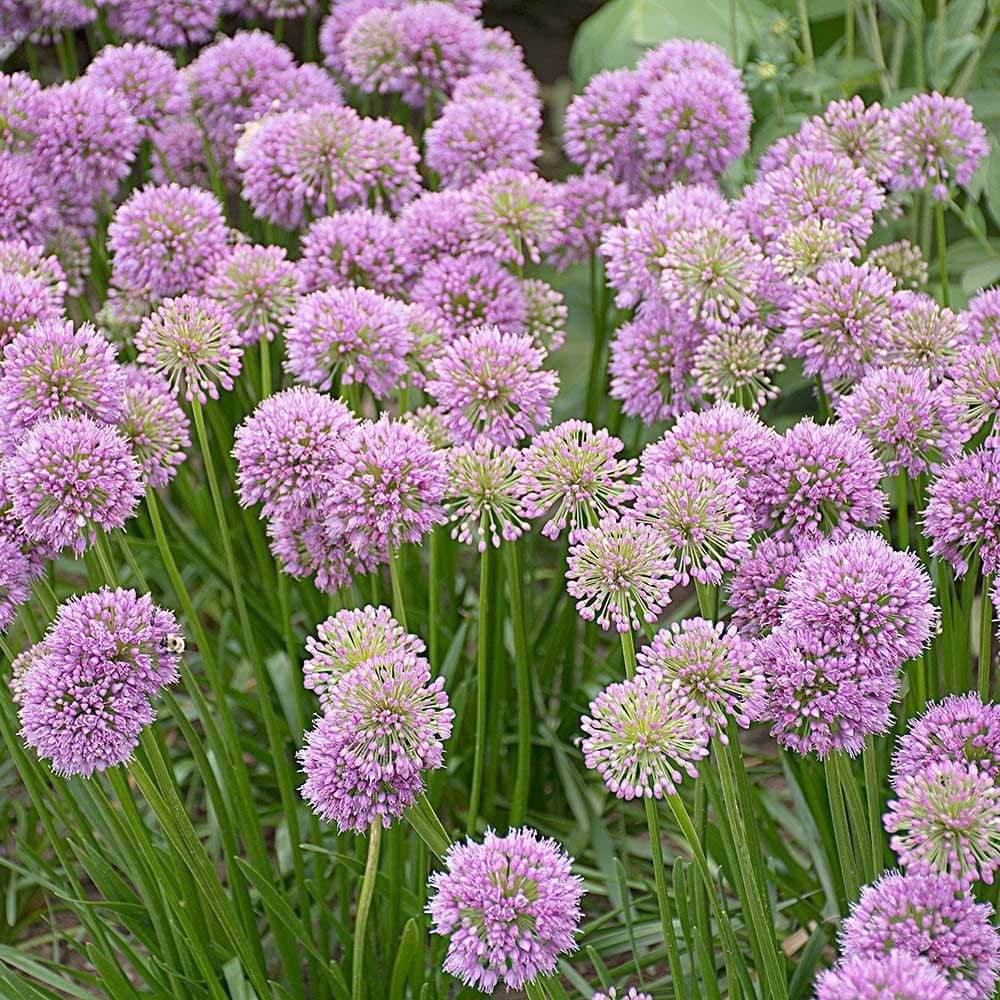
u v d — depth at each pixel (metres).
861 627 1.23
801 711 1.24
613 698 1.23
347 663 1.26
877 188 1.44
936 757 1.25
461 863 1.22
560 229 1.56
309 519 1.38
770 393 1.41
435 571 1.43
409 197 1.56
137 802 1.56
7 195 1.52
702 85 1.54
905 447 1.32
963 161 1.45
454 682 1.56
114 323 1.52
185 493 1.61
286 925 1.39
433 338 1.44
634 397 1.47
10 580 1.32
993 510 1.28
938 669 1.38
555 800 1.59
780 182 1.45
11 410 1.34
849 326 1.36
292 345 1.40
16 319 1.40
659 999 1.44
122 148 1.56
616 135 1.59
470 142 1.57
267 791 1.60
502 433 1.37
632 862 1.56
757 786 1.57
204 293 1.49
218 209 1.50
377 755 1.25
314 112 1.54
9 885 1.55
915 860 1.20
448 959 1.22
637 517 1.28
